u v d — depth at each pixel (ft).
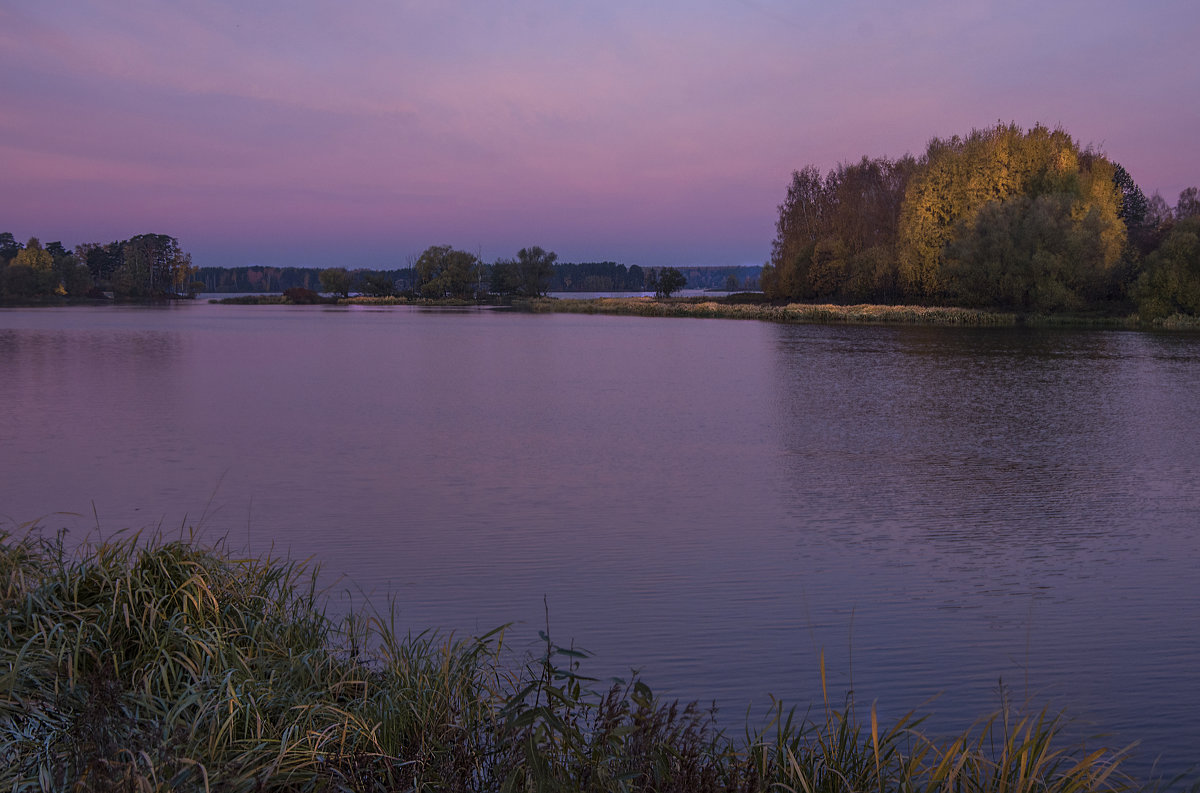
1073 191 241.35
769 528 36.47
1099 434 61.98
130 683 16.24
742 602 26.78
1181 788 16.08
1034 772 13.87
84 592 18.97
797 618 25.46
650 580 29.09
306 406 77.30
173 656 17.12
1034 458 52.95
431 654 19.11
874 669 21.90
